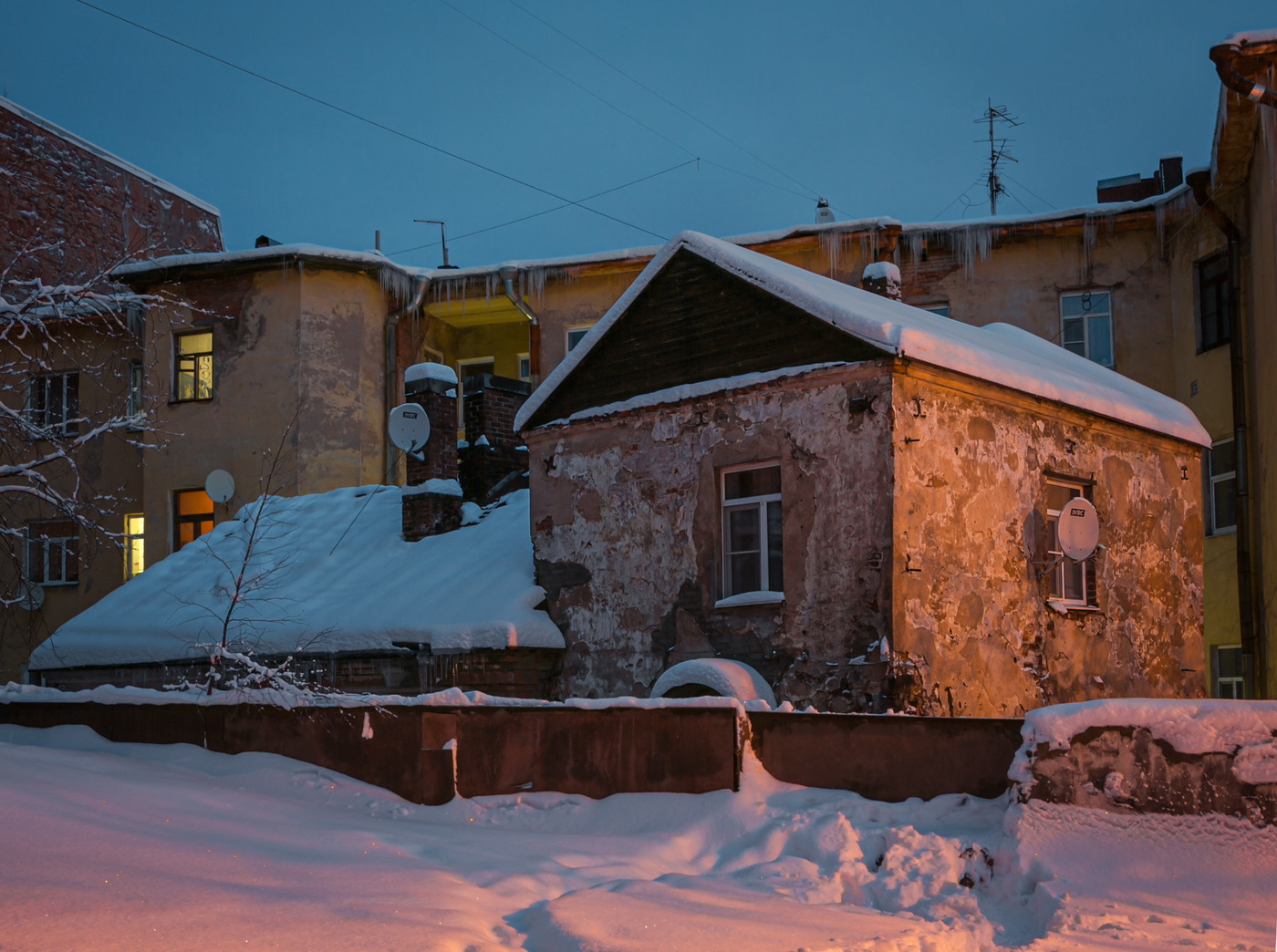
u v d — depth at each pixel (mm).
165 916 4781
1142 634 14359
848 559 11383
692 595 12641
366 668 14609
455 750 8953
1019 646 12375
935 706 11164
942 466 11758
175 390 25938
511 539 15680
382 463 25844
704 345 12984
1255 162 17719
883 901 6453
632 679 13047
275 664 15227
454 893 5715
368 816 8531
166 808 7367
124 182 29891
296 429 24812
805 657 11562
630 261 25328
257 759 9773
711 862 7180
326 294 25438
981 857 6797
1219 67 14461
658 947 4828
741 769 7902
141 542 26203
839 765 7832
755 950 4875
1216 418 20453
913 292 23656
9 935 4324
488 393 17797
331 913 5047
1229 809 6789
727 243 12930
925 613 11281
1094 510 13094
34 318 13773
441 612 14094
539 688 13609
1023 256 23156
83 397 26812
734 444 12492
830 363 11695
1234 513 19672
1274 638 17312
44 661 17250
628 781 8273
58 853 5719
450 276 26359
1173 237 21984
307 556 17531
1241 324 18984
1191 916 6203
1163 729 6965
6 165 26594
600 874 6555
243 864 5977
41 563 26578
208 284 25922
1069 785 6957
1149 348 22188
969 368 11961
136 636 16672
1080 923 5961
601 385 13930
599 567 13531
